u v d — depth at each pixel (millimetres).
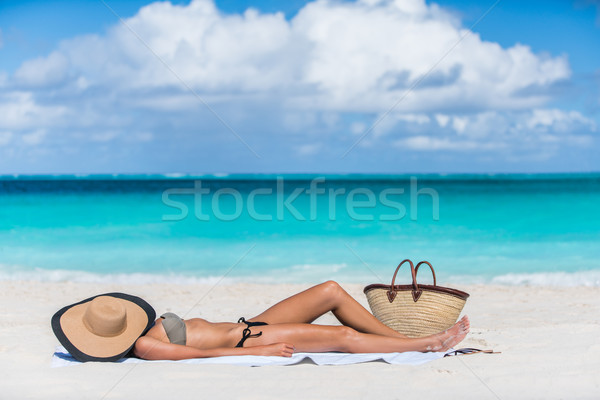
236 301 7117
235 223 16625
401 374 3465
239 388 3195
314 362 3770
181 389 3184
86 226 16312
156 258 11625
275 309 4121
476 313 6309
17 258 11516
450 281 9445
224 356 3801
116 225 16500
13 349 4281
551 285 8977
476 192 23188
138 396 3076
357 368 3609
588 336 4578
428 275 9984
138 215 19609
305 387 3215
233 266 10852
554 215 17297
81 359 3736
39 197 23500
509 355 3953
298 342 3928
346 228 15562
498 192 22906
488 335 4695
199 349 3830
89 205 21578
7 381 3361
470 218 17156
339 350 3973
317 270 10484
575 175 40219
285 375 3449
